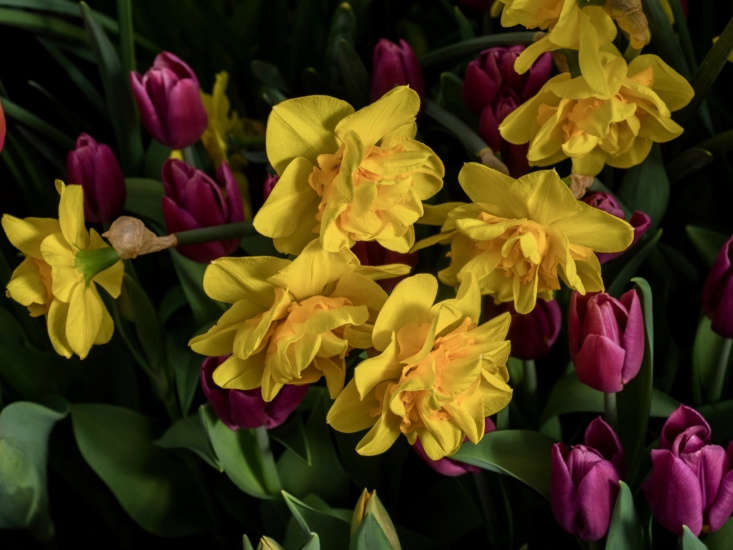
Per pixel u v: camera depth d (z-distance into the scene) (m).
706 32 1.12
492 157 0.91
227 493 1.02
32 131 1.12
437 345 0.81
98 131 1.19
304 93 1.15
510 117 0.89
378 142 0.84
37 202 1.11
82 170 0.95
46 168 1.16
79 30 1.12
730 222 1.09
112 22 1.12
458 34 1.16
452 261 0.86
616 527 0.84
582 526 0.85
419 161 0.80
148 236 0.87
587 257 0.83
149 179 1.04
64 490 1.12
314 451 0.98
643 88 0.87
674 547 0.96
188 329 1.02
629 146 0.90
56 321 0.87
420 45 1.18
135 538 1.10
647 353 0.88
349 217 0.80
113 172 0.96
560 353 1.00
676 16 1.00
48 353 1.05
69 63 1.14
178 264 0.98
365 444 0.81
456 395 0.80
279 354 0.79
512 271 0.83
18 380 1.04
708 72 0.96
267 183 0.90
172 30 1.17
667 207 1.08
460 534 0.99
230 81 1.18
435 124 1.05
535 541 0.99
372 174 0.80
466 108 1.04
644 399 0.89
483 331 0.81
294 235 0.83
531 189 0.81
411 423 0.81
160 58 0.97
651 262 1.01
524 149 0.94
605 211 0.85
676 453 0.82
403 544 0.97
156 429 1.03
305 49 1.14
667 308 1.06
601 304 0.84
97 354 1.06
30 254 0.87
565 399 0.94
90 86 1.15
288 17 1.21
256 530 1.02
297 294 0.82
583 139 0.88
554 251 0.82
